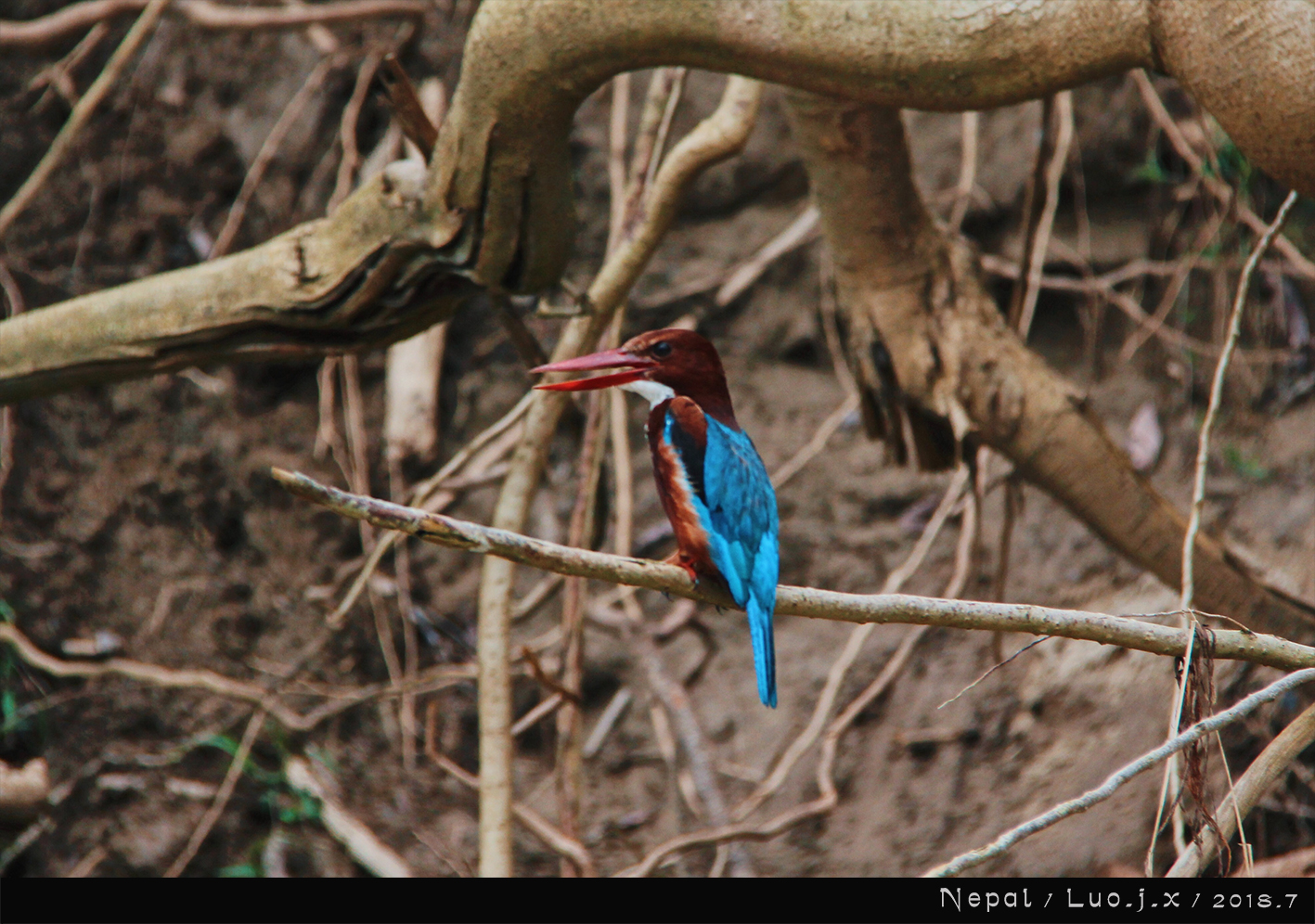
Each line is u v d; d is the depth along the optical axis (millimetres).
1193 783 5137
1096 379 12445
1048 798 10406
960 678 11352
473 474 11484
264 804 11086
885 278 8898
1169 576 9141
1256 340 12305
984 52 5707
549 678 8758
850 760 11023
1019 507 9523
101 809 11188
